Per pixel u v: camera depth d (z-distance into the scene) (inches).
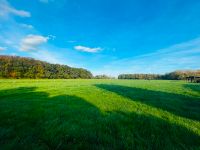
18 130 217.2
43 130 216.2
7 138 190.7
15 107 364.8
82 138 193.8
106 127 229.0
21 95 592.4
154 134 205.8
